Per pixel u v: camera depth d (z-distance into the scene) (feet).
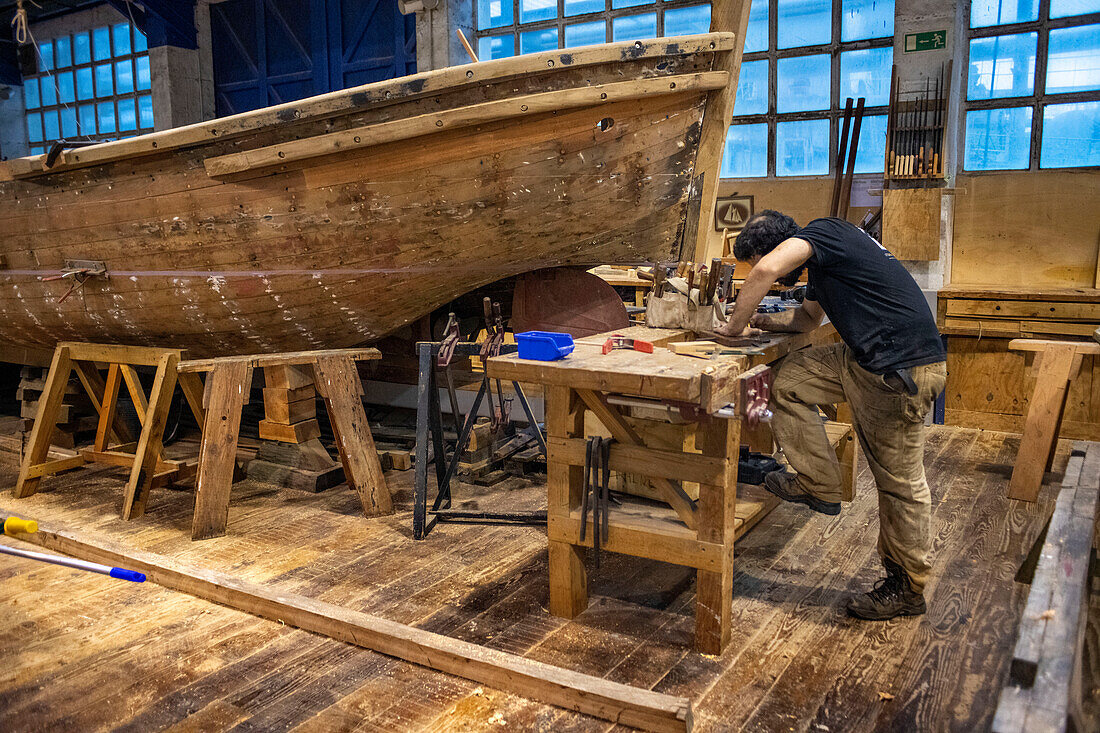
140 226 12.28
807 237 8.03
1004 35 16.21
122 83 27.48
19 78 30.12
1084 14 15.49
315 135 10.66
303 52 24.63
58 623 8.36
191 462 13.05
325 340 13.34
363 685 7.12
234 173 11.19
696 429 9.03
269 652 7.73
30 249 13.51
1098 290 15.24
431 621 8.33
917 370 7.73
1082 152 15.97
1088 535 7.68
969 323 15.71
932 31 15.84
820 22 17.61
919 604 8.23
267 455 13.42
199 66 26.14
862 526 10.90
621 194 10.71
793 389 8.43
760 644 7.76
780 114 18.34
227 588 8.68
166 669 7.42
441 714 6.66
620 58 9.70
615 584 9.20
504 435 14.28
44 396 12.75
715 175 10.71
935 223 15.89
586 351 8.21
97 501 12.37
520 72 9.70
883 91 17.25
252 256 11.87
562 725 6.49
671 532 7.63
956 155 16.99
